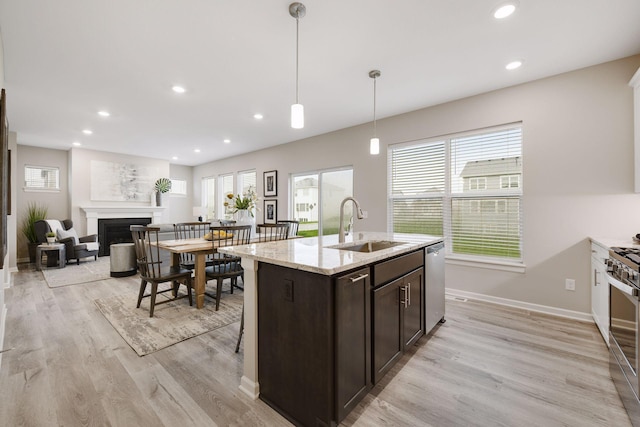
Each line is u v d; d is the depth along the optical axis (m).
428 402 1.71
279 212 6.06
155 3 1.94
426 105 3.83
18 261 6.09
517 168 3.28
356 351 1.60
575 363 2.10
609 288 1.95
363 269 1.67
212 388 1.84
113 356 2.21
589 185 2.81
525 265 3.17
